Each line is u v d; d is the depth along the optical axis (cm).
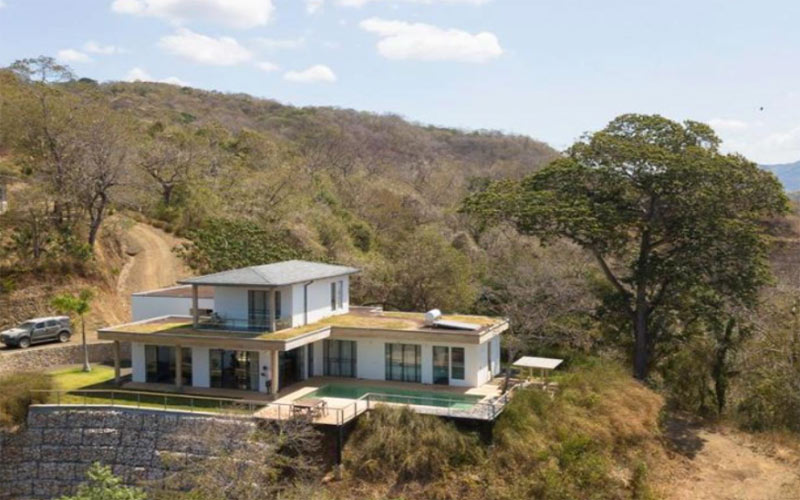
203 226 6241
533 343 4288
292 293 3644
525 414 3016
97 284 4928
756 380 4169
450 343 3547
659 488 3081
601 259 4228
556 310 4272
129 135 5697
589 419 3172
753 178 3919
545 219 3959
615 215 3928
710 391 4291
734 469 3369
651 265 4003
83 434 3073
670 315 4162
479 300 4988
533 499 2722
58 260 4781
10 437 3116
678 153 4088
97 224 5116
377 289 5147
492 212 4062
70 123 5253
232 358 3528
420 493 2764
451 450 2867
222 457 2631
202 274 5650
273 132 14038
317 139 12638
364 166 10600
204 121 13225
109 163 5097
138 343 3647
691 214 3912
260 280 3512
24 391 3200
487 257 5812
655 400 3612
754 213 4059
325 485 2819
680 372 4256
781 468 3394
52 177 5088
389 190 8150
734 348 4144
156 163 6381
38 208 4928
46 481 3070
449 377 3609
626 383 3569
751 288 3819
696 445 3647
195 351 3562
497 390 3484
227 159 7988
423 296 5097
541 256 5400
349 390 3491
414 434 2906
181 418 2981
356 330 3669
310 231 6338
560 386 3412
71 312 4578
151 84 16788
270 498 2667
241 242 5994
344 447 2922
